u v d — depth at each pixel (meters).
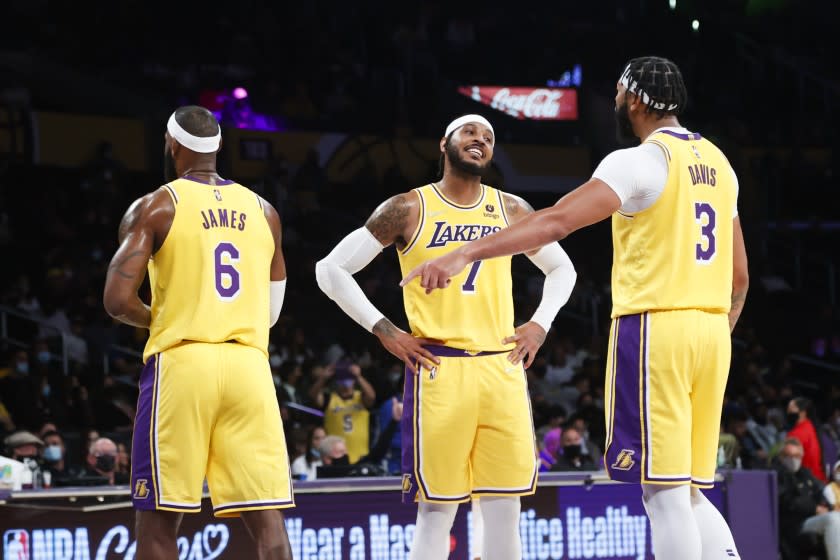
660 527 5.42
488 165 6.94
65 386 18.48
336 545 9.60
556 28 36.72
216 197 6.13
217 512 5.95
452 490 6.71
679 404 5.42
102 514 8.96
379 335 6.86
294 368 19.17
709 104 34.94
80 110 30.47
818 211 32.50
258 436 5.94
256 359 6.04
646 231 5.48
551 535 10.22
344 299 6.92
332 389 17.80
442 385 6.70
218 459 5.93
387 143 30.77
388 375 20.25
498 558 6.77
